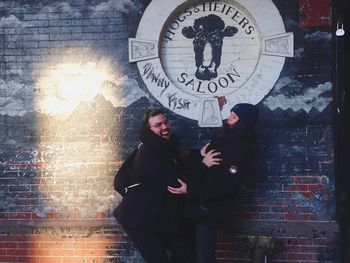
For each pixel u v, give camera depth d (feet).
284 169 12.46
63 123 13.04
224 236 12.57
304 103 12.41
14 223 13.10
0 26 13.19
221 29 12.75
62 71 13.04
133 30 12.82
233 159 11.10
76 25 13.00
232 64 12.72
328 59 12.34
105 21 12.91
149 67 12.78
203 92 12.78
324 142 12.37
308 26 12.37
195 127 12.68
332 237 12.27
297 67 12.41
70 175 13.00
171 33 12.88
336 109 12.36
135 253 12.82
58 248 13.00
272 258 12.43
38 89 13.10
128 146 12.86
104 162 12.92
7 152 13.16
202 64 12.80
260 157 12.53
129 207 11.11
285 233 12.41
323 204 12.34
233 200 11.35
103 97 12.92
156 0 12.75
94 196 12.94
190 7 12.82
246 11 12.55
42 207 13.07
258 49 12.63
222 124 12.60
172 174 11.02
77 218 12.98
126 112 12.87
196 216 11.15
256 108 11.63
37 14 13.10
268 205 12.49
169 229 11.11
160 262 11.04
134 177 11.30
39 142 13.10
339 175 12.59
